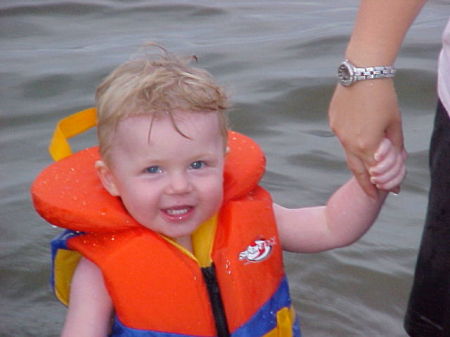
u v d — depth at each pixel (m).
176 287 3.57
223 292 3.64
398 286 5.34
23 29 10.16
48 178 3.70
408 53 8.72
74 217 3.56
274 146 6.88
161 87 3.42
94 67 8.69
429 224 3.54
